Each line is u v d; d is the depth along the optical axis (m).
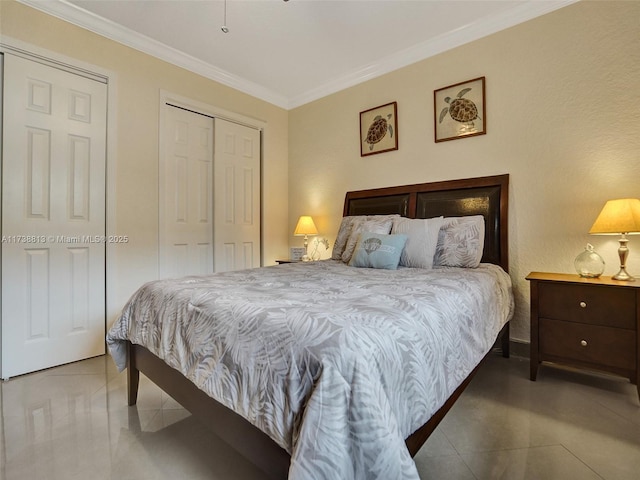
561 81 2.21
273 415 0.84
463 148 2.65
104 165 2.50
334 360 0.77
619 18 2.01
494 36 2.48
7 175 2.07
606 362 1.76
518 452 1.32
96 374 2.13
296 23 2.50
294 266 2.41
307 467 0.68
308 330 0.88
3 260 2.07
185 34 2.64
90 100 2.43
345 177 3.48
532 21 2.31
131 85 2.66
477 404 1.70
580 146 2.14
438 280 1.67
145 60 2.74
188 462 1.29
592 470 1.21
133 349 1.66
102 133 2.49
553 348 1.92
